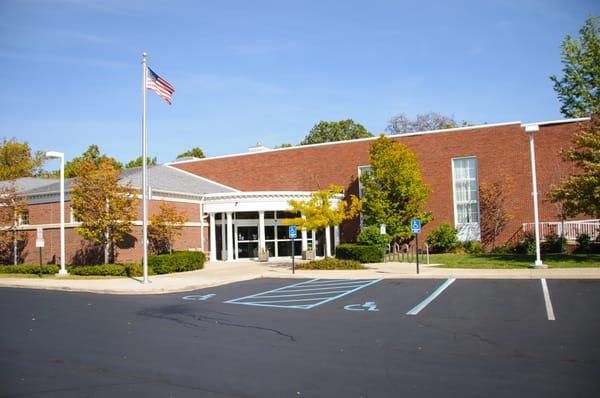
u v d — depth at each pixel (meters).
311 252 33.34
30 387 7.57
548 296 15.28
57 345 10.53
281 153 41.34
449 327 11.45
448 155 35.38
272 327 12.02
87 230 26.25
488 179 34.00
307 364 8.61
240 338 10.87
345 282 21.03
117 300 17.62
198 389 7.35
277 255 34.62
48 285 21.88
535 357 8.71
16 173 59.53
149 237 29.48
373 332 11.16
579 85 43.16
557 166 32.19
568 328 10.98
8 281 23.88
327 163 39.47
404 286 18.94
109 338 11.18
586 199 22.53
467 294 16.34
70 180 34.06
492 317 12.48
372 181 33.75
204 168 44.50
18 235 31.70
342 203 27.55
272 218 34.69
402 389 7.14
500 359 8.64
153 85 22.36
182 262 27.19
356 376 7.83
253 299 16.94
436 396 6.81
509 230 33.12
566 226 30.06
